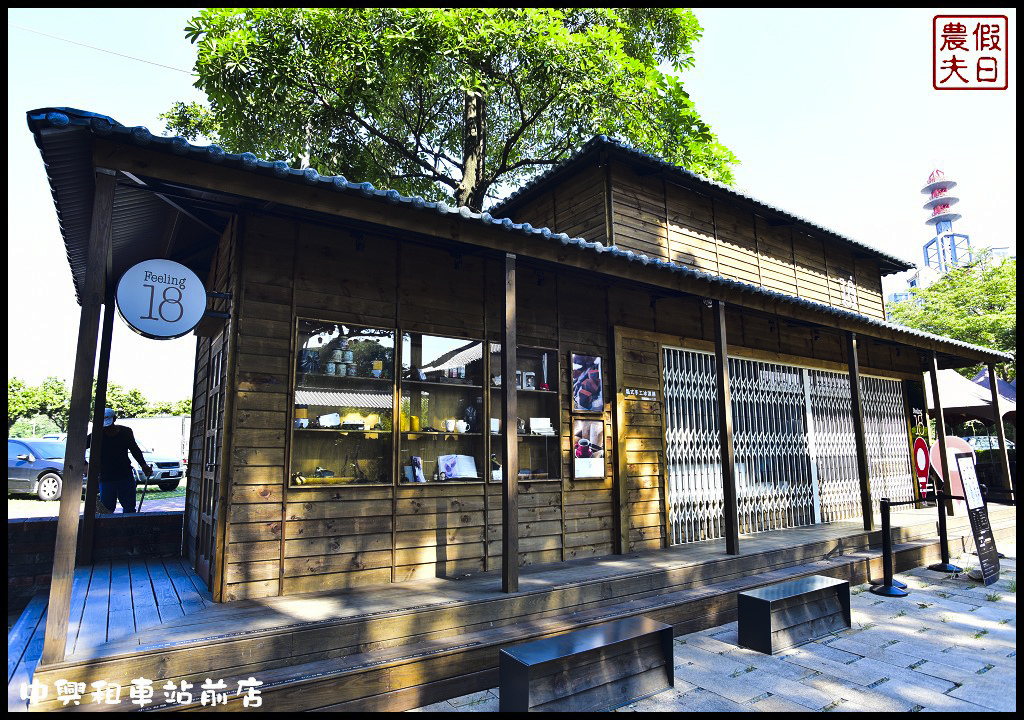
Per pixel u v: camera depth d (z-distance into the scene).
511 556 4.76
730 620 5.70
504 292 5.17
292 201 4.10
